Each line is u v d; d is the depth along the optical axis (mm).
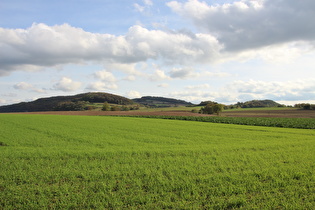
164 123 39156
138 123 37844
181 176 9711
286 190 8266
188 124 38406
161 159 12773
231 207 7129
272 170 10578
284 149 16219
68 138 20688
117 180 9180
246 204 7141
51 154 13391
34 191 8062
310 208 6887
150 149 15438
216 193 7973
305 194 7945
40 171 10164
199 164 11758
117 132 25562
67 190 7922
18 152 13805
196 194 7816
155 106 163625
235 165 11617
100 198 7473
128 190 8148
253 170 10773
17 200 7336
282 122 42750
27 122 35594
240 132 27938
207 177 9461
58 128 28156
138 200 7309
